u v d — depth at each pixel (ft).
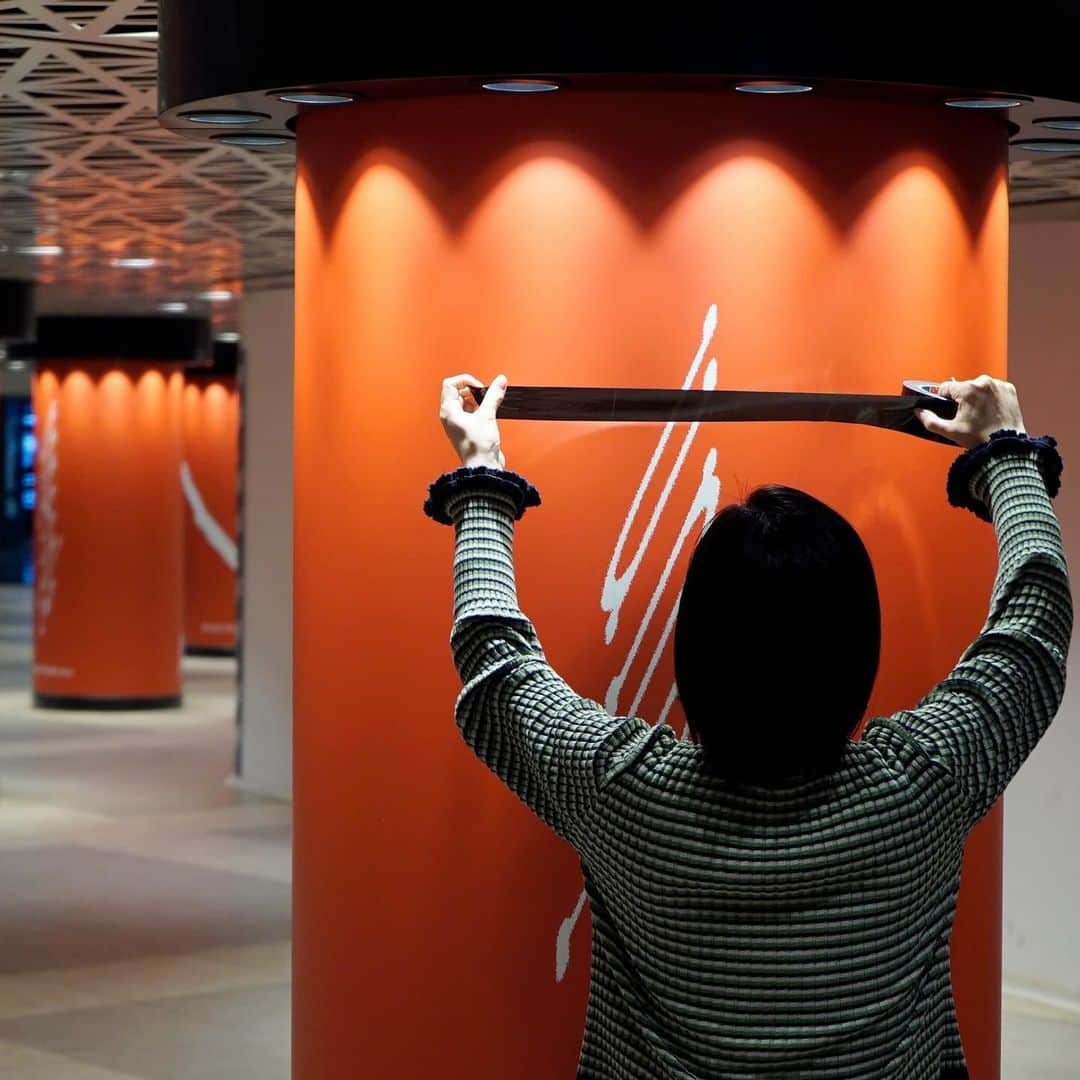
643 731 8.45
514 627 8.83
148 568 57.88
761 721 8.02
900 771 8.19
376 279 14.30
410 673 14.30
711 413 13.50
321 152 14.75
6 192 29.55
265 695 42.24
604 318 13.69
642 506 13.74
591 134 13.67
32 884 32.30
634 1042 8.41
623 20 12.87
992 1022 15.14
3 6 18.29
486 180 13.87
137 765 46.83
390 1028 14.44
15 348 59.52
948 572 14.34
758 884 7.98
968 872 14.80
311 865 15.03
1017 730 8.45
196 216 32.30
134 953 27.27
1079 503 25.43
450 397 9.88
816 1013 7.99
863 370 13.93
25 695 61.98
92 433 57.16
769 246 13.70
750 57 12.88
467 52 13.09
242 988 25.29
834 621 8.10
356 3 13.35
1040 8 13.58
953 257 14.32
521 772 8.73
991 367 14.73
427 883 14.28
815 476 13.89
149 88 21.95
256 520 42.16
